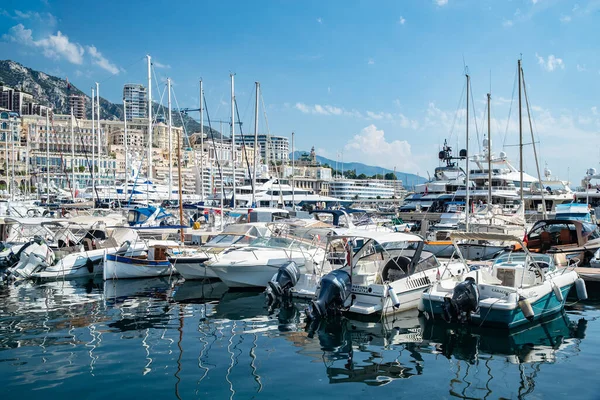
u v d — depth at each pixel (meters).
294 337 14.02
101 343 13.27
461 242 27.30
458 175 53.03
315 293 16.58
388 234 17.44
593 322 15.63
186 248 25.47
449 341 13.64
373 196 153.38
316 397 9.77
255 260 21.25
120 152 172.88
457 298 14.61
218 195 59.22
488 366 11.62
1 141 141.00
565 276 17.02
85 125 181.75
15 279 23.98
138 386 10.20
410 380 10.73
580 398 9.75
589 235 24.58
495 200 47.62
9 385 10.20
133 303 18.81
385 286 15.87
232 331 14.65
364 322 15.59
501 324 14.52
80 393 9.82
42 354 12.27
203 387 10.20
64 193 69.19
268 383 10.46
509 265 17.48
